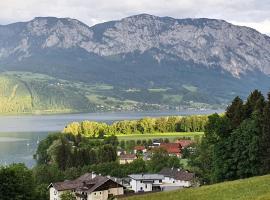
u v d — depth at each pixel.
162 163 171.00
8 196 82.75
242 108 95.19
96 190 118.50
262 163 83.94
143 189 138.50
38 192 92.56
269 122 83.44
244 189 62.94
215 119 95.56
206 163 138.62
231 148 88.25
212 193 64.19
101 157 186.88
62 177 148.75
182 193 67.75
